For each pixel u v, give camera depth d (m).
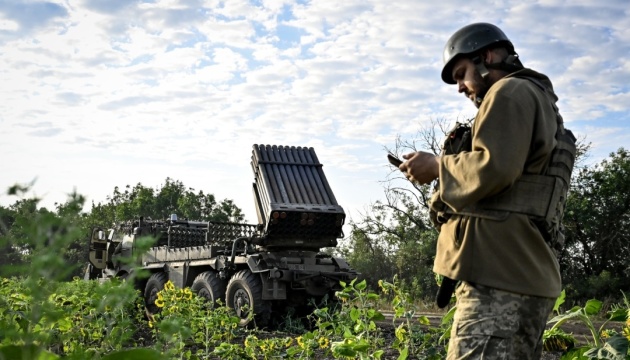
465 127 2.87
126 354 1.26
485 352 2.50
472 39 2.89
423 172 2.81
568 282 25.69
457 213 2.68
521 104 2.57
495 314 2.52
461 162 2.60
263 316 12.01
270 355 5.53
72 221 1.02
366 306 5.40
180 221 16.47
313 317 12.32
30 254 1.00
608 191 25.86
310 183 12.95
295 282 12.18
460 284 2.70
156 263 15.19
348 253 33.38
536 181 2.60
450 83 3.06
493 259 2.55
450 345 2.62
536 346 2.63
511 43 2.94
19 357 1.29
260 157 12.88
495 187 2.51
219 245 13.46
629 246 25.86
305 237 12.62
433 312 17.59
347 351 4.00
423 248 29.41
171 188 56.31
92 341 3.59
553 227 2.62
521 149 2.52
